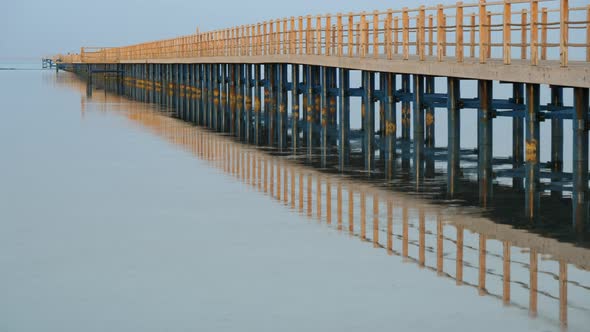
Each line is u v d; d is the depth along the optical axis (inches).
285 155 1197.1
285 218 772.0
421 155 1131.3
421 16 1043.9
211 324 505.7
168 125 1683.1
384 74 1285.7
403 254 642.2
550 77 791.1
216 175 1015.6
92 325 509.0
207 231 730.2
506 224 730.8
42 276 606.2
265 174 1019.3
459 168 1028.5
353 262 625.0
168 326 504.4
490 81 955.3
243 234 716.0
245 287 572.1
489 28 1000.9
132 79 3213.6
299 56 1466.5
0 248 685.3
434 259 627.5
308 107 1528.1
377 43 1167.6
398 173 1016.2
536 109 868.0
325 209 807.7
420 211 789.9
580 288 555.5
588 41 924.6
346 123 1384.1
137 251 669.9
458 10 954.7
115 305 542.3
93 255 660.7
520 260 620.4
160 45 2716.5
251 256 647.1
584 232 698.8
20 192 923.4
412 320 505.0
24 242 704.4
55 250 677.3
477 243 669.9
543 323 494.6
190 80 2372.0
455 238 687.1
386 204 824.3
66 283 589.3
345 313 518.9
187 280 590.6
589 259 620.7
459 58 958.4
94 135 1466.5
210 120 1841.8
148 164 1112.2
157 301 548.1
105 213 811.4
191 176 1010.7
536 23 813.9
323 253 651.5
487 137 957.8
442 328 491.8
